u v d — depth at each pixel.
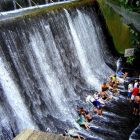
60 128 15.52
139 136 15.70
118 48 26.14
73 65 20.48
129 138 15.55
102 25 25.86
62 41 19.70
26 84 15.45
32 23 17.03
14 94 14.42
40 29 17.59
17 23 15.84
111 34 26.20
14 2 21.59
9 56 14.72
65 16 20.59
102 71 23.69
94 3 25.38
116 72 24.27
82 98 19.03
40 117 15.49
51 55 18.23
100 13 25.64
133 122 17.16
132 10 24.80
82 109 17.39
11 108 14.01
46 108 16.25
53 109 16.67
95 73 22.78
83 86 20.48
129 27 25.16
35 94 15.91
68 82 19.23
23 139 2.84
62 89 18.33
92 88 20.72
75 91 19.41
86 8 23.92
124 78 23.30
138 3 24.88
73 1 23.61
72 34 21.09
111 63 25.14
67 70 19.66
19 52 15.51
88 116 17.02
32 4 23.08
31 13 17.36
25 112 14.76
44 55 17.55
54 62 18.39
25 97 15.15
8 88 14.12
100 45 25.17
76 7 22.50
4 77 14.03
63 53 19.58
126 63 25.14
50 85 17.36
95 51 24.08
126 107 18.91
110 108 18.69
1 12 18.83
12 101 14.20
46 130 15.02
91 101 18.62
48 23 18.47
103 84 21.12
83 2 23.86
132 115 17.94
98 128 16.30
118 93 20.69
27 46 16.19
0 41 14.30
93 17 24.75
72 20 21.42
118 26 25.73
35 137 2.87
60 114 16.75
